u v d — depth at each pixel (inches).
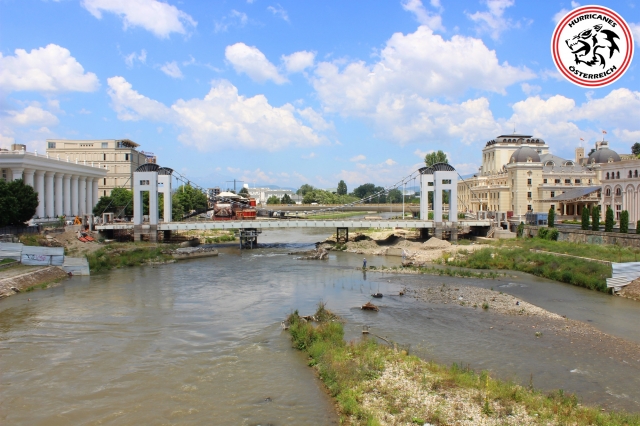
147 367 1342.3
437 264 3331.7
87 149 6525.6
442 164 4451.3
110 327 1732.3
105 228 4254.4
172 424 1019.9
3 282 2282.2
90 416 1063.0
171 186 4596.5
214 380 1248.8
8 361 1391.5
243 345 1526.8
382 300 2164.1
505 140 6648.6
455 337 1583.4
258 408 1087.6
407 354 1381.6
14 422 1037.8
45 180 4330.7
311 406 1095.0
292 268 3208.7
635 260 2652.6
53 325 1756.9
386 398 1081.4
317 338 1498.5
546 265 2847.0
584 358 1385.3
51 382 1245.1
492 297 2181.3
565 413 1009.5
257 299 2206.0
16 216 3196.4
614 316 1876.2
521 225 4259.4
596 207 3494.1
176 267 3250.5
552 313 1904.5
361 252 4138.8
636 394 1143.6
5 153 3750.0
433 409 1025.5
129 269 3147.1
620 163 4111.7
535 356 1401.3
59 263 2822.3
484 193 6146.7
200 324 1771.7
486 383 1151.0
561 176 5497.1
